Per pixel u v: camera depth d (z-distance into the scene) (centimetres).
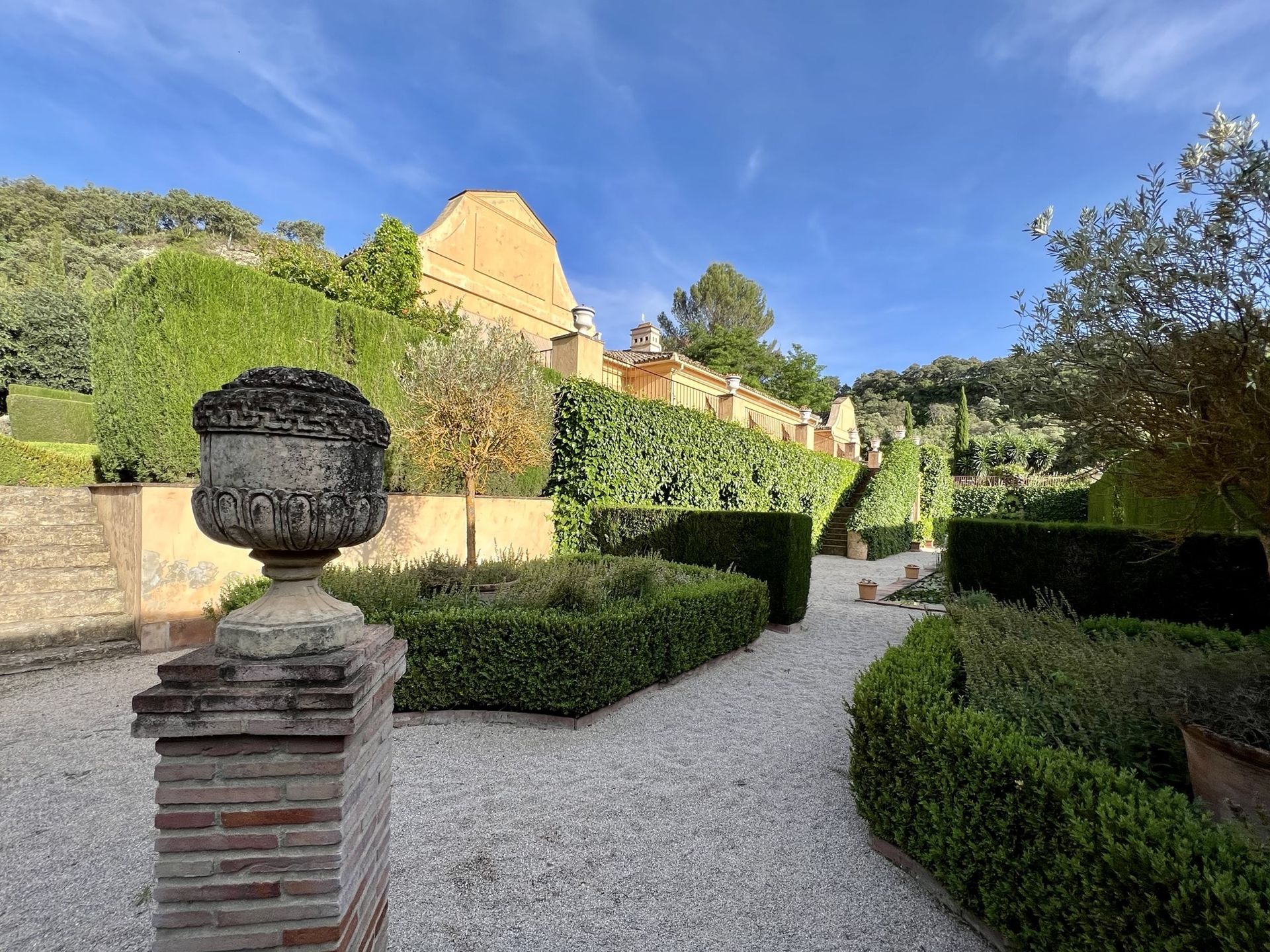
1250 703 226
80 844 263
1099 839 176
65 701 437
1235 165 246
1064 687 304
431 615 413
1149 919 161
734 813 305
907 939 218
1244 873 150
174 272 634
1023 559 648
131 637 570
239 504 141
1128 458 317
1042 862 194
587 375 1102
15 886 234
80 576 625
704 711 456
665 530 872
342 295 990
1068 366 316
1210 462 264
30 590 595
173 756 135
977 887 220
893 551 1845
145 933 210
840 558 1745
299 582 158
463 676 413
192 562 580
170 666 134
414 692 409
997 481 2491
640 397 1068
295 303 750
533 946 209
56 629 538
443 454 650
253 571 617
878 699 286
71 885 235
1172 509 637
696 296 3819
